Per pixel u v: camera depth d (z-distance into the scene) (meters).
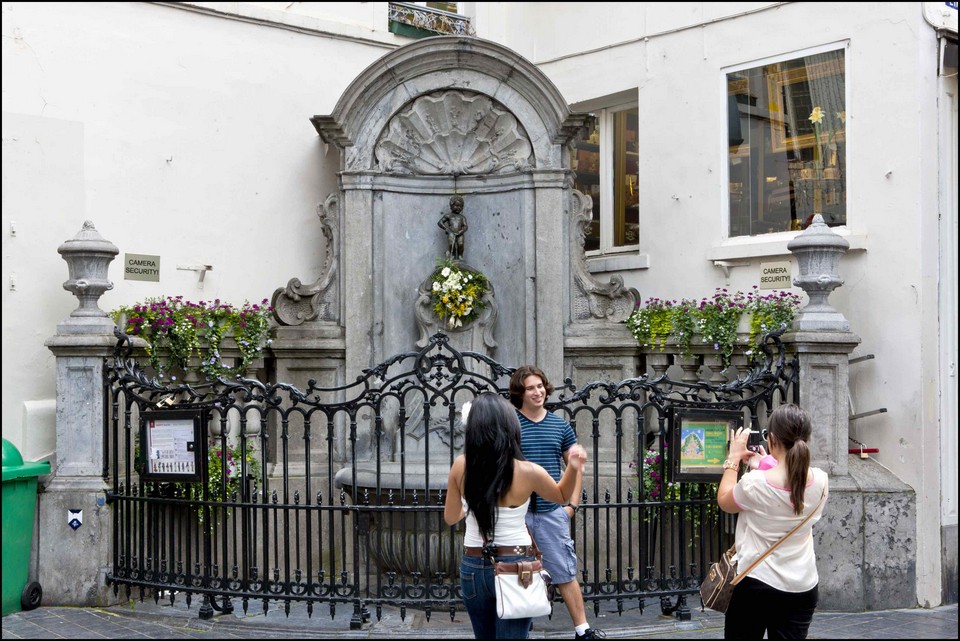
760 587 4.48
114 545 6.78
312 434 7.89
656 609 6.76
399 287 8.17
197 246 8.02
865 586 6.74
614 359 7.91
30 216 7.19
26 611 6.54
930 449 7.04
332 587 6.24
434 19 9.45
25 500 6.55
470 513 4.44
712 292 8.27
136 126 7.76
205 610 6.38
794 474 4.45
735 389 6.55
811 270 6.90
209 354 7.43
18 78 7.20
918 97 7.06
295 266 8.52
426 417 6.23
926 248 7.04
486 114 8.14
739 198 8.21
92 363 6.76
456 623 6.35
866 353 7.25
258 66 8.38
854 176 7.42
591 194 9.52
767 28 8.02
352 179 7.95
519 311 8.07
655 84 8.78
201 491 7.28
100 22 7.61
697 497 6.86
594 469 6.30
